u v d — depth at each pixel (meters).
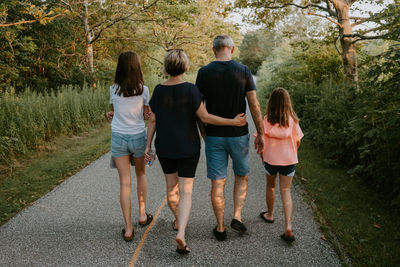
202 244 2.80
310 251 2.66
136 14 11.23
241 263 2.52
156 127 2.66
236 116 2.65
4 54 9.51
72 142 6.92
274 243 2.80
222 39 2.69
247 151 2.81
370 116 3.99
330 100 6.48
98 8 11.53
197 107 2.52
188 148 2.56
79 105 8.06
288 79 13.26
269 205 3.13
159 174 4.83
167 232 3.02
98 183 4.41
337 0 8.46
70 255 2.64
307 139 7.07
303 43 10.50
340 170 4.89
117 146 2.81
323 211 3.39
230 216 3.38
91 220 3.29
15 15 9.73
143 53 16.41
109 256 2.62
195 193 4.03
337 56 11.05
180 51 2.54
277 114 2.80
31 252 2.69
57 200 3.82
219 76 2.62
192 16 11.97
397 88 3.89
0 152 5.25
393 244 2.70
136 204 3.69
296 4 9.73
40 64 12.29
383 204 3.60
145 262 2.54
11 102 6.25
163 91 2.57
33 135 6.25
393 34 4.68
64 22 11.83
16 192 4.08
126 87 2.74
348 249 2.64
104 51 15.90
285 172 2.84
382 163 3.93
